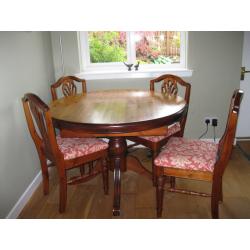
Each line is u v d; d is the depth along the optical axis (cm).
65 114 187
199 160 174
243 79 309
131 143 320
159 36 305
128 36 302
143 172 239
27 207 211
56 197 224
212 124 312
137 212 203
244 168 265
